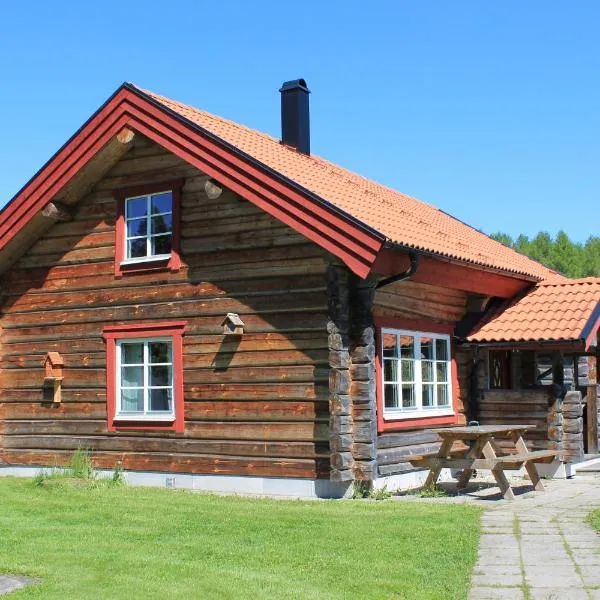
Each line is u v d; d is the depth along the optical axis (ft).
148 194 48.39
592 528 31.99
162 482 46.32
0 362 52.80
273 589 23.89
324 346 41.96
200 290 45.96
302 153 57.47
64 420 50.34
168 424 46.42
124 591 23.67
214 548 29.14
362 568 26.27
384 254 39.99
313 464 41.86
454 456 43.68
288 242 43.39
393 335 44.75
